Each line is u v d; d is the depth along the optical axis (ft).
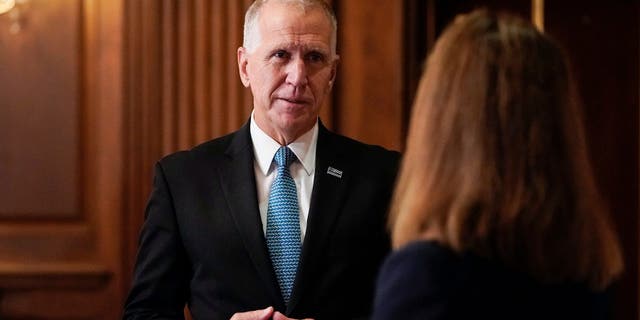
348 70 18.35
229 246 9.64
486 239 5.96
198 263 9.75
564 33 20.10
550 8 20.06
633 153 20.13
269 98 9.80
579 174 6.16
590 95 20.16
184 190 9.98
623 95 20.10
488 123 6.11
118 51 18.85
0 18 19.16
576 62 20.08
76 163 19.11
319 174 9.94
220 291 9.60
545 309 6.05
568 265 6.06
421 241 6.03
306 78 9.73
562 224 6.06
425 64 6.56
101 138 18.99
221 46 18.43
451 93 6.22
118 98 18.84
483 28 6.35
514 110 6.10
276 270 9.65
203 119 18.48
